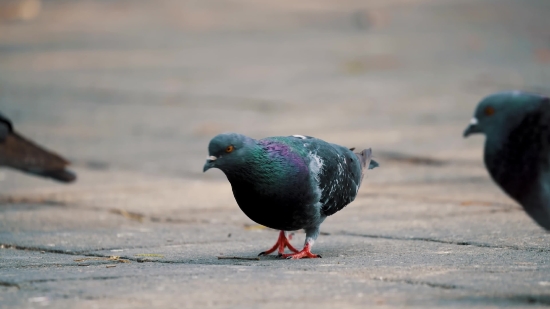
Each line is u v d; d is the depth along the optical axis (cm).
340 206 846
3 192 1316
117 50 3197
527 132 650
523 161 650
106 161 1566
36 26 3916
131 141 1762
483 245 869
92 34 3631
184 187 1334
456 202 1143
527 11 3934
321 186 802
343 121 1866
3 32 3722
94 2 4831
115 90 2417
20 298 648
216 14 4253
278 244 859
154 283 690
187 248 904
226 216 1114
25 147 1213
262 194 774
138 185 1353
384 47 3055
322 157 810
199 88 2403
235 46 3241
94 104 2228
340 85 2364
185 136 1800
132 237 977
